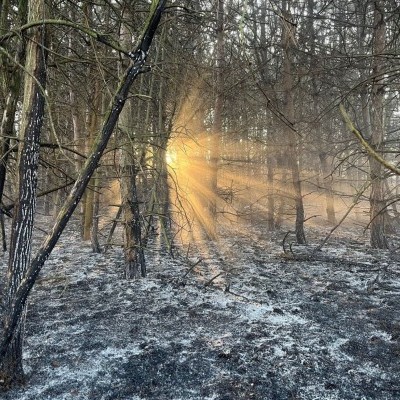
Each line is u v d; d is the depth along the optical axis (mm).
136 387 3098
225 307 5004
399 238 11523
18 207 2871
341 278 6586
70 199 2396
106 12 5590
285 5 8438
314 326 4379
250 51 8797
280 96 11281
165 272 6828
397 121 14844
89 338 3984
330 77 8477
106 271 6859
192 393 3025
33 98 2887
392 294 5594
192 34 7285
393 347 3838
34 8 2852
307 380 3219
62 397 2928
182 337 4051
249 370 3371
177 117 7496
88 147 6941
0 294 4703
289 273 6961
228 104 11008
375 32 8148
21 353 3100
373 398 2969
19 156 2883
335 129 14062
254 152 13953
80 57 3662
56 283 6066
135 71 2338
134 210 6242
